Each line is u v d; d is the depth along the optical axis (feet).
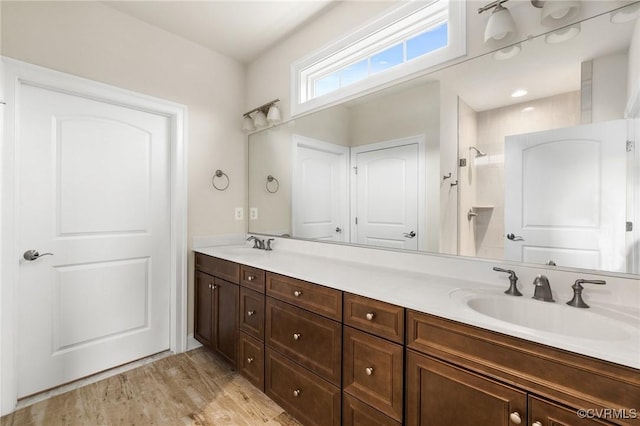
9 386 5.36
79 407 5.55
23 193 5.74
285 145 8.04
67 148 6.30
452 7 4.91
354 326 4.20
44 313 6.00
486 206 4.59
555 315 3.55
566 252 3.93
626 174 3.55
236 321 6.52
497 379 2.89
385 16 5.77
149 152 7.52
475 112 4.69
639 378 2.20
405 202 5.56
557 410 2.54
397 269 5.54
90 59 6.42
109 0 6.47
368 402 4.00
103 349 6.80
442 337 3.30
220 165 8.76
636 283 3.44
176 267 7.83
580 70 3.85
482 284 4.46
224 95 8.86
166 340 7.88
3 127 5.29
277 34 7.79
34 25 5.73
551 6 3.88
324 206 7.01
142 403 5.72
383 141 5.88
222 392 6.13
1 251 5.27
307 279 4.89
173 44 7.77
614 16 3.64
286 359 5.29
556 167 4.01
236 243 9.07
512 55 4.36
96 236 6.70
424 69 5.27
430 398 3.39
